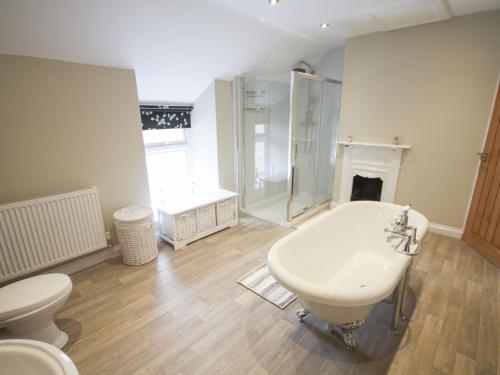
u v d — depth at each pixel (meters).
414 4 2.29
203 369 1.55
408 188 3.27
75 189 2.40
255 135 3.90
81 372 1.54
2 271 2.01
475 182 2.81
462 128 2.81
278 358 1.61
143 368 1.56
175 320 1.92
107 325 1.88
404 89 3.05
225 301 2.10
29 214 2.07
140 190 2.85
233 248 2.91
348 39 3.29
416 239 1.79
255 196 4.16
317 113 3.55
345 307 1.40
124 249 2.55
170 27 2.29
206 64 2.96
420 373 1.51
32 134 2.11
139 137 2.74
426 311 1.97
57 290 1.63
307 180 3.73
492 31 2.50
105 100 2.44
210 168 3.70
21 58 1.97
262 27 2.77
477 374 1.50
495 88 2.57
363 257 2.51
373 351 1.65
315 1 2.21
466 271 2.43
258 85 3.71
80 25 1.95
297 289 1.35
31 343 1.16
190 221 2.95
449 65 2.75
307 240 2.03
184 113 3.54
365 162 3.52
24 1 1.67
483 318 1.90
